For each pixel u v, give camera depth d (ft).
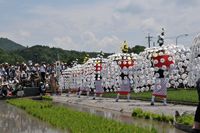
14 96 59.26
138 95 48.55
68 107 37.78
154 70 32.76
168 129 19.38
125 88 40.06
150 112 26.81
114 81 41.78
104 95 54.80
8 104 44.42
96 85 45.80
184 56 31.42
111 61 42.24
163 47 32.58
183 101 35.22
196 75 22.86
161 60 31.94
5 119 26.32
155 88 33.04
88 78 49.49
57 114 27.20
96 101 41.14
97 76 45.50
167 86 32.53
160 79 32.68
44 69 71.51
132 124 21.20
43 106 36.01
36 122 24.11
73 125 20.48
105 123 20.81
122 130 17.94
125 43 40.60
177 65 33.37
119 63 39.68
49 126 21.89
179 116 21.85
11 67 71.10
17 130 20.35
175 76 32.63
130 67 37.96
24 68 74.33
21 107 37.81
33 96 60.70
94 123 21.35
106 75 43.75
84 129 18.60
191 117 20.80
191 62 22.59
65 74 64.80
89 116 25.46
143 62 35.47
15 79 64.13
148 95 46.70
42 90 63.72
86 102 42.14
